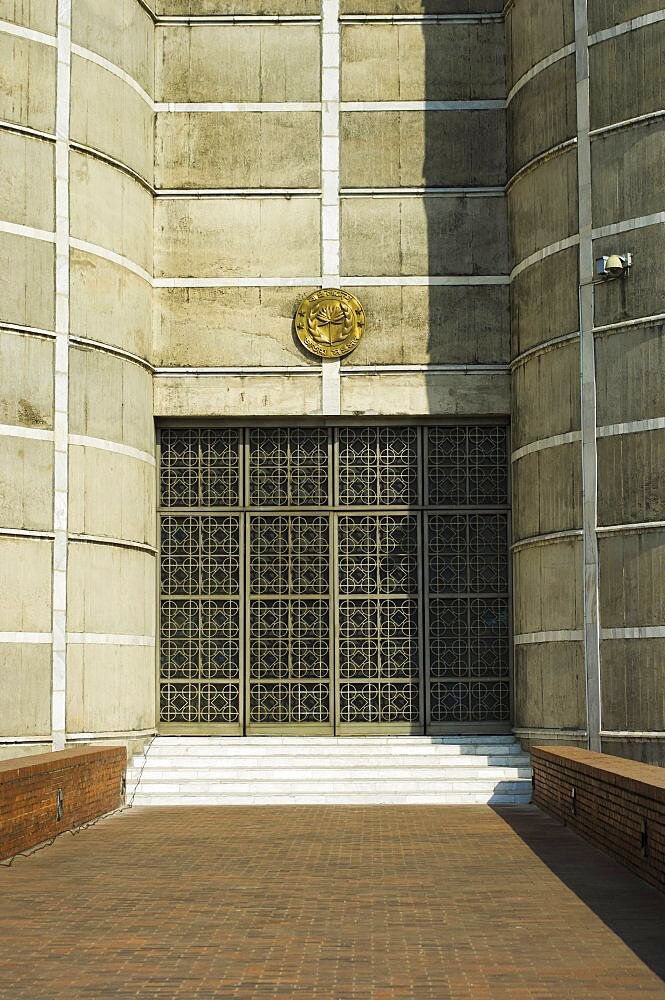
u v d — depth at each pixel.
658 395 22.72
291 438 26.97
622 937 11.23
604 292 23.58
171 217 27.03
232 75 27.30
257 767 24.33
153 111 27.16
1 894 13.47
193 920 12.05
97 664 24.34
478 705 26.47
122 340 25.47
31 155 24.27
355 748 25.20
